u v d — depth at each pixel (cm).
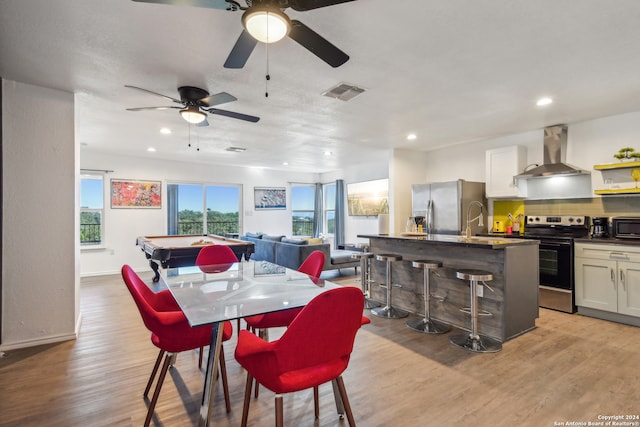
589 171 401
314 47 180
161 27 204
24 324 284
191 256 425
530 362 254
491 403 199
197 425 179
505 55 242
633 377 229
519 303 308
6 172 278
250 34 163
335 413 191
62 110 302
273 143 541
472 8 187
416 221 502
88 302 429
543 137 446
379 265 430
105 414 189
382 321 355
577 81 289
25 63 249
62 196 300
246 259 473
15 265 281
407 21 200
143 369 246
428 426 178
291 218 895
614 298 342
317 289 209
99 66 256
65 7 182
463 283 328
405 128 445
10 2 177
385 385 221
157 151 611
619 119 383
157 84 292
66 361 258
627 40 221
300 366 136
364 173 797
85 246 621
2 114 276
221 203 794
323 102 342
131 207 663
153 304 214
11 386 220
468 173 543
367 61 251
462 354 269
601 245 351
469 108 361
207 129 450
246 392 160
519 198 467
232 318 152
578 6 185
